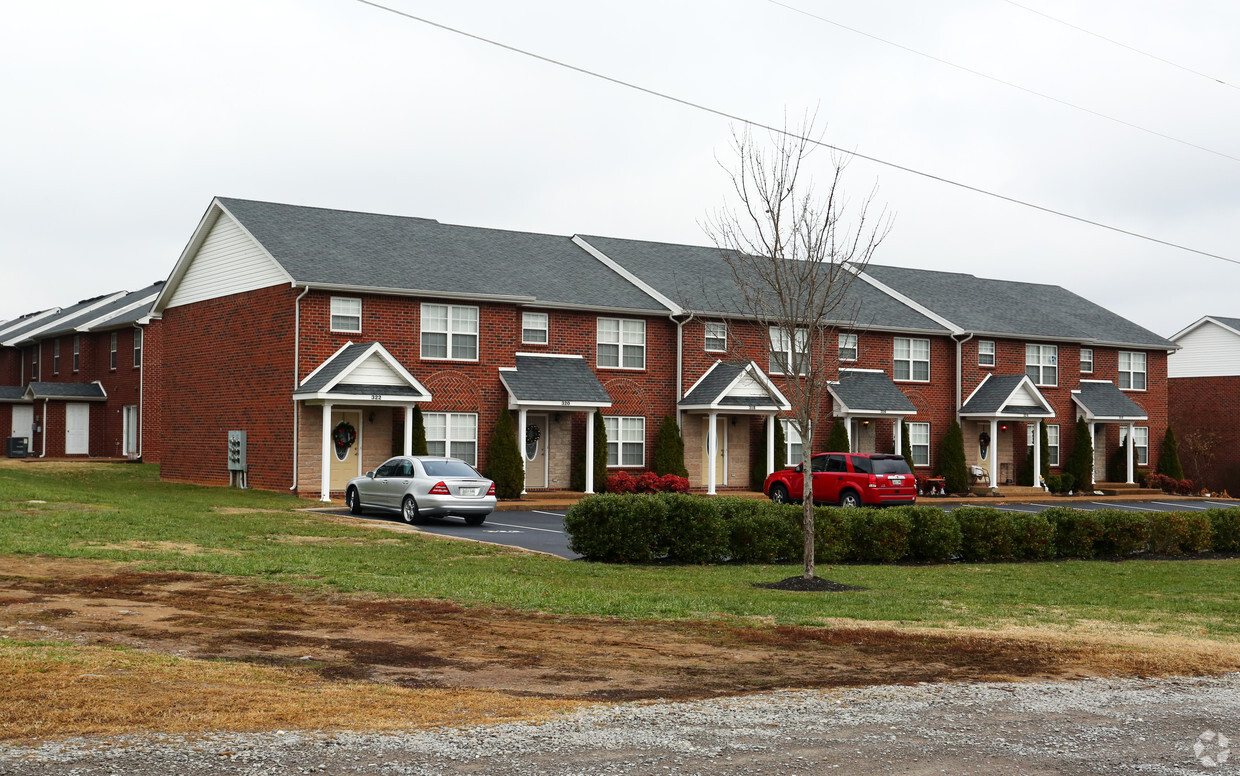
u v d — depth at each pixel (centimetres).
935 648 1202
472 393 3388
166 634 1134
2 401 5144
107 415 5094
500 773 678
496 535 2364
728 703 900
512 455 3331
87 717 768
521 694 927
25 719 756
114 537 1908
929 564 2144
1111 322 5084
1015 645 1231
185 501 2783
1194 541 2489
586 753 730
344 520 2483
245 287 3422
